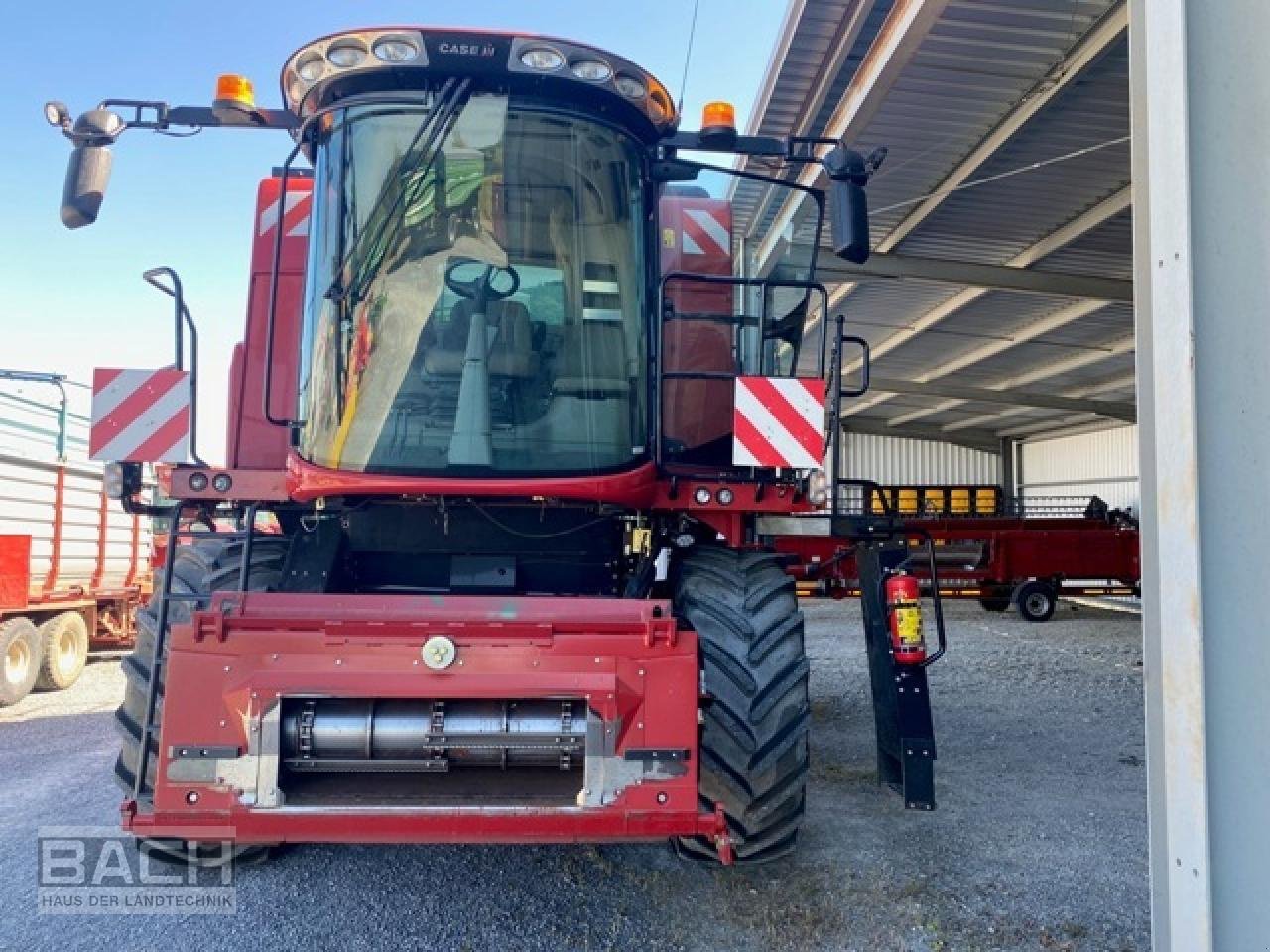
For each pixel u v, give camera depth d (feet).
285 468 12.55
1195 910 5.82
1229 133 6.01
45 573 28.43
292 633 9.22
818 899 11.51
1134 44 6.66
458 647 9.22
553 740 9.25
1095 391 65.77
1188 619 5.89
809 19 24.22
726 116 12.37
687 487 11.79
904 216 36.24
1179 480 5.97
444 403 11.17
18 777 17.37
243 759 8.94
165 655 10.52
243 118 12.05
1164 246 6.12
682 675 9.32
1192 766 5.86
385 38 10.91
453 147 11.30
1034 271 40.47
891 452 93.91
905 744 13.74
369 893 11.62
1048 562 45.03
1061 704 24.26
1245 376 5.96
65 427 29.32
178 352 11.42
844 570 36.29
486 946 10.30
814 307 37.78
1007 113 27.89
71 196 11.21
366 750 9.17
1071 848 13.37
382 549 11.68
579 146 11.57
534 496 10.91
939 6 21.35
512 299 11.37
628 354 11.63
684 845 11.59
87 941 10.37
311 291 11.55
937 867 12.60
